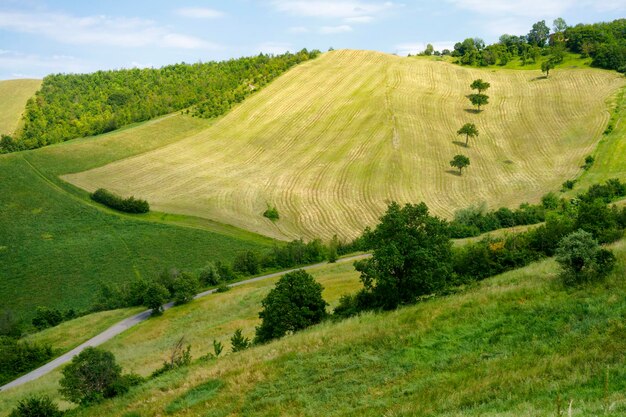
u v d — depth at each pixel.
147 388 32.66
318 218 112.06
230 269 90.81
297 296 39.44
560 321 24.44
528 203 98.75
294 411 22.56
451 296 34.12
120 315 78.38
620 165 116.12
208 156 146.25
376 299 37.91
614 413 13.99
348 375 25.06
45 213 112.00
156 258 96.69
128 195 123.06
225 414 24.34
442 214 106.50
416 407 18.97
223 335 58.03
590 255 29.09
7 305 85.38
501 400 17.73
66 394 35.31
